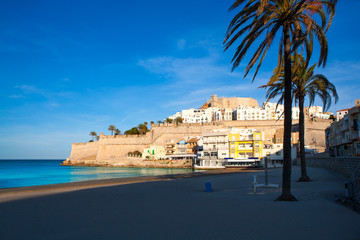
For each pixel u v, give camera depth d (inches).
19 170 4547.2
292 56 995.9
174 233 360.2
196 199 690.2
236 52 676.1
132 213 511.2
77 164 6491.1
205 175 1865.2
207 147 3969.0
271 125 5118.1
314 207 522.6
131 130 6811.0
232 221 419.5
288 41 652.1
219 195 764.6
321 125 4938.5
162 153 5113.2
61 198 764.0
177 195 792.3
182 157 4626.0
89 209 566.3
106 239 340.2
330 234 339.9
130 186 1125.7
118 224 420.8
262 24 634.8
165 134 5506.9
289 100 637.3
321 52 650.8
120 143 5979.3
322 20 658.2
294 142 3939.5
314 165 2380.7
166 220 441.7
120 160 5615.2
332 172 1460.4
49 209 576.1
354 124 2073.1
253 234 345.7
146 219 453.7
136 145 5787.4
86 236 356.5
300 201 601.3
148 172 3506.4
